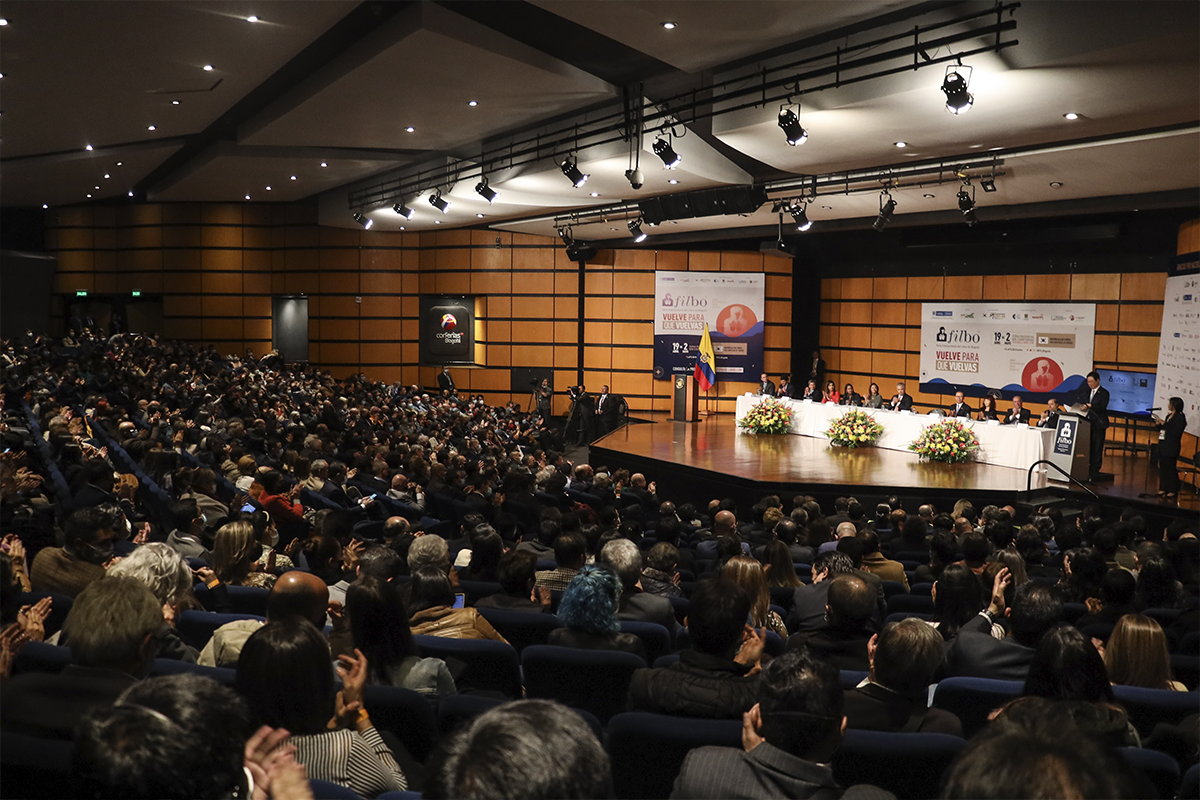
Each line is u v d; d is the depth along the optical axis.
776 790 1.84
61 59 11.31
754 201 14.20
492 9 10.15
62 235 25.22
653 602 4.41
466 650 3.38
